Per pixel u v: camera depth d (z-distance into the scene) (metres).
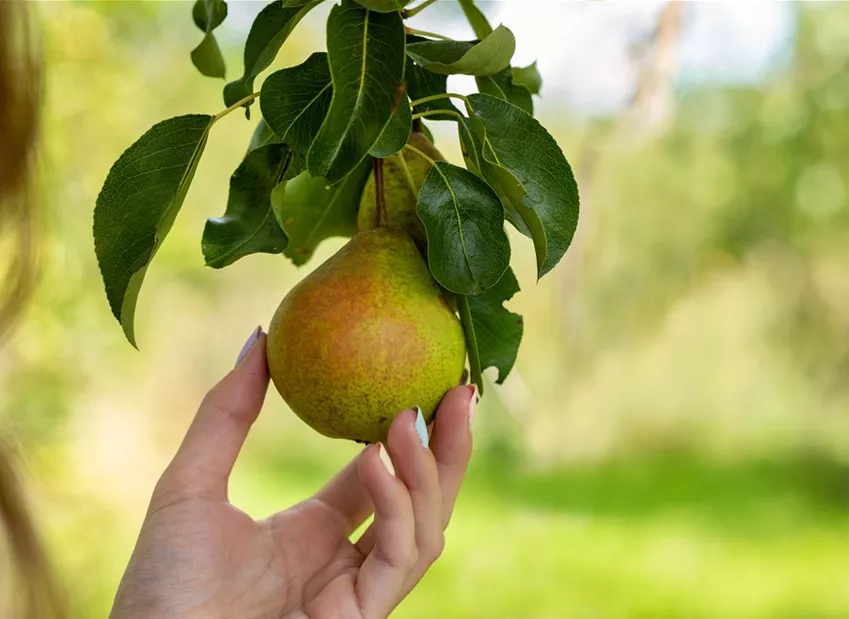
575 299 5.01
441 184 0.84
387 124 0.75
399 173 0.95
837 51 5.06
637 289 5.27
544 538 5.46
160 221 0.84
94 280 3.46
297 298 0.85
